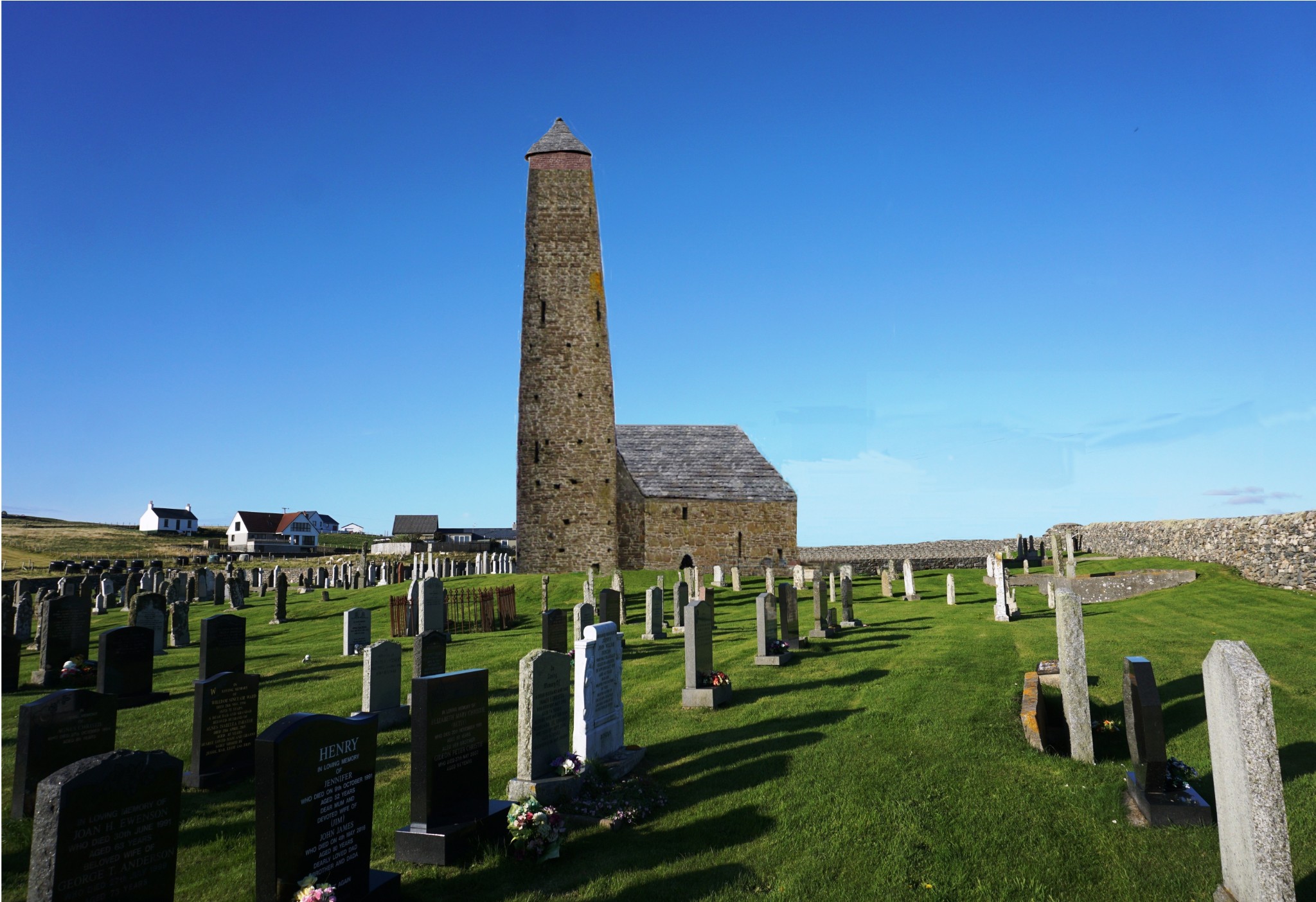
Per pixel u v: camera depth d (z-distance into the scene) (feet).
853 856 23.68
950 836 24.66
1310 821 24.62
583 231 143.13
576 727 30.60
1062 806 26.40
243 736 34.19
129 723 42.98
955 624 65.98
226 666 50.88
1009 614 68.74
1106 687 40.81
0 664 52.49
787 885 22.12
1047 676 40.34
